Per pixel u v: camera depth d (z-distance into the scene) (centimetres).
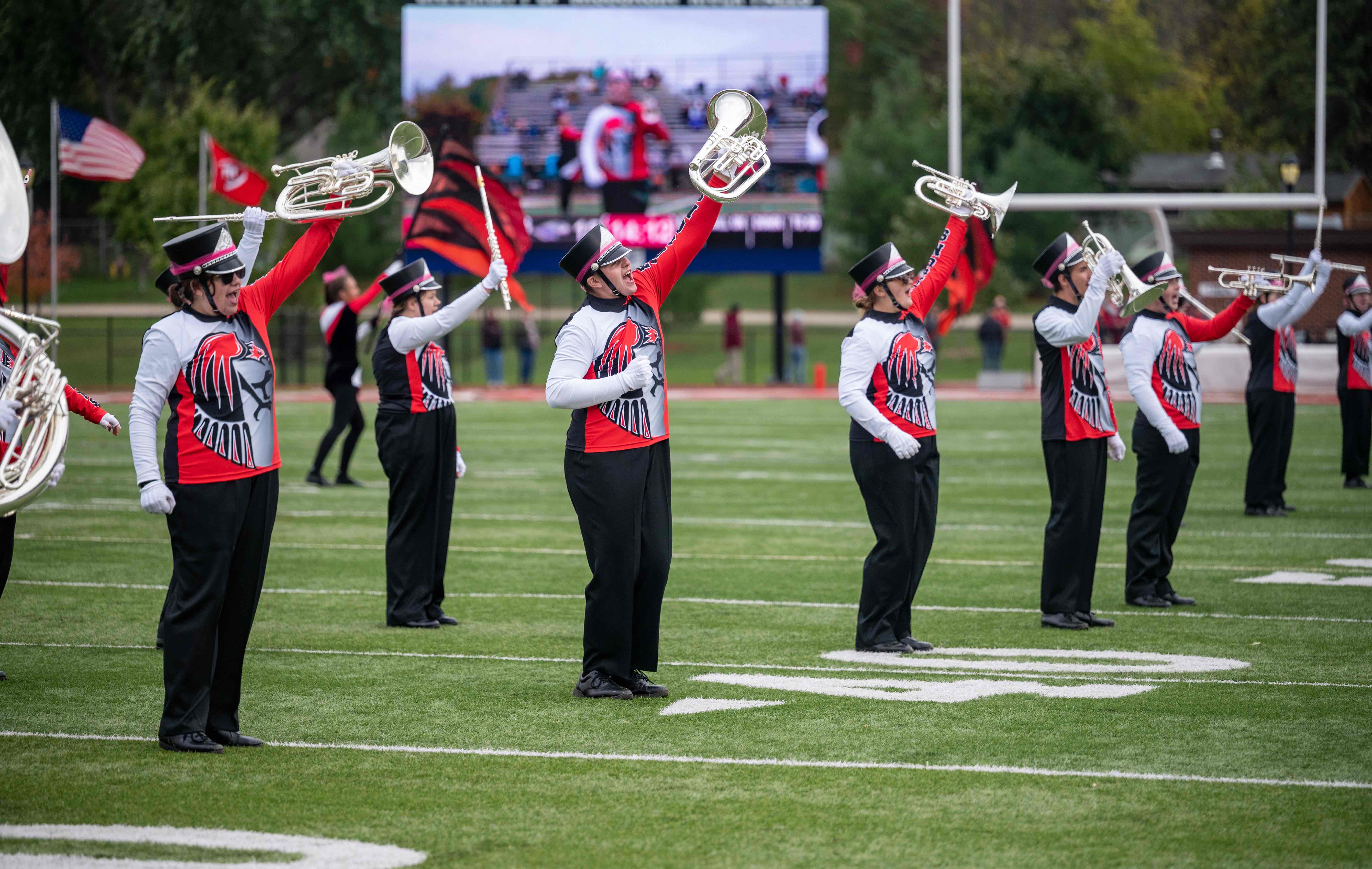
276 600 2305
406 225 7731
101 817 1233
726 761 1407
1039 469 4422
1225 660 1870
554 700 1650
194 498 1400
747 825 1218
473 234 5312
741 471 4403
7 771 1364
